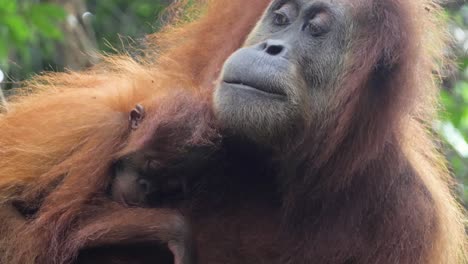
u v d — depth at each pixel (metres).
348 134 7.52
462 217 9.04
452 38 8.59
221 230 7.67
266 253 7.70
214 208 7.73
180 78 8.31
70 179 7.47
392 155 7.64
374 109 7.50
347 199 7.58
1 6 11.70
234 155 7.64
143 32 16.28
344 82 7.52
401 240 7.63
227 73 7.28
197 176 7.67
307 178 7.59
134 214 7.13
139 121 7.59
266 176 7.79
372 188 7.59
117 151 7.61
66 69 10.23
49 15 12.05
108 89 8.54
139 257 7.24
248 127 7.20
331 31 7.57
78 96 8.32
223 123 7.27
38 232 7.26
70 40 13.22
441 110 9.21
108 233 7.06
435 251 7.91
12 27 11.76
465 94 15.48
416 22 7.60
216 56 8.30
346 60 7.54
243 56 7.29
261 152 7.55
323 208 7.61
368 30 7.55
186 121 7.44
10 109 8.77
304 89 7.43
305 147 7.53
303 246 7.65
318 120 7.54
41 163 7.85
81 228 7.23
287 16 7.70
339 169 7.53
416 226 7.73
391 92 7.48
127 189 7.52
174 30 9.16
